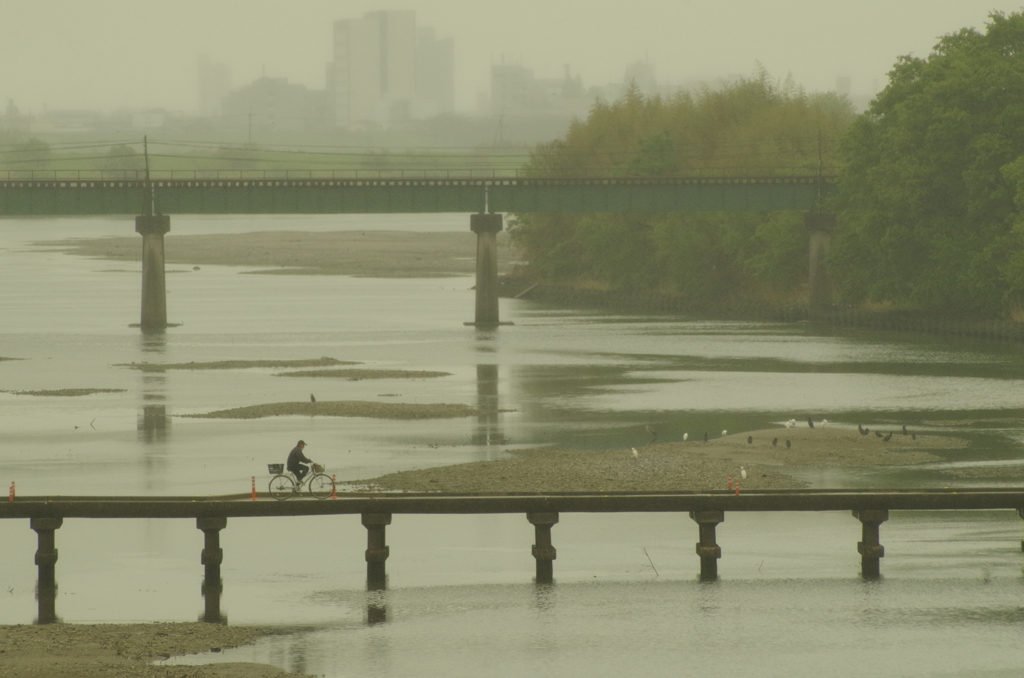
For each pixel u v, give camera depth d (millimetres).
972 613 80062
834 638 76062
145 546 95000
